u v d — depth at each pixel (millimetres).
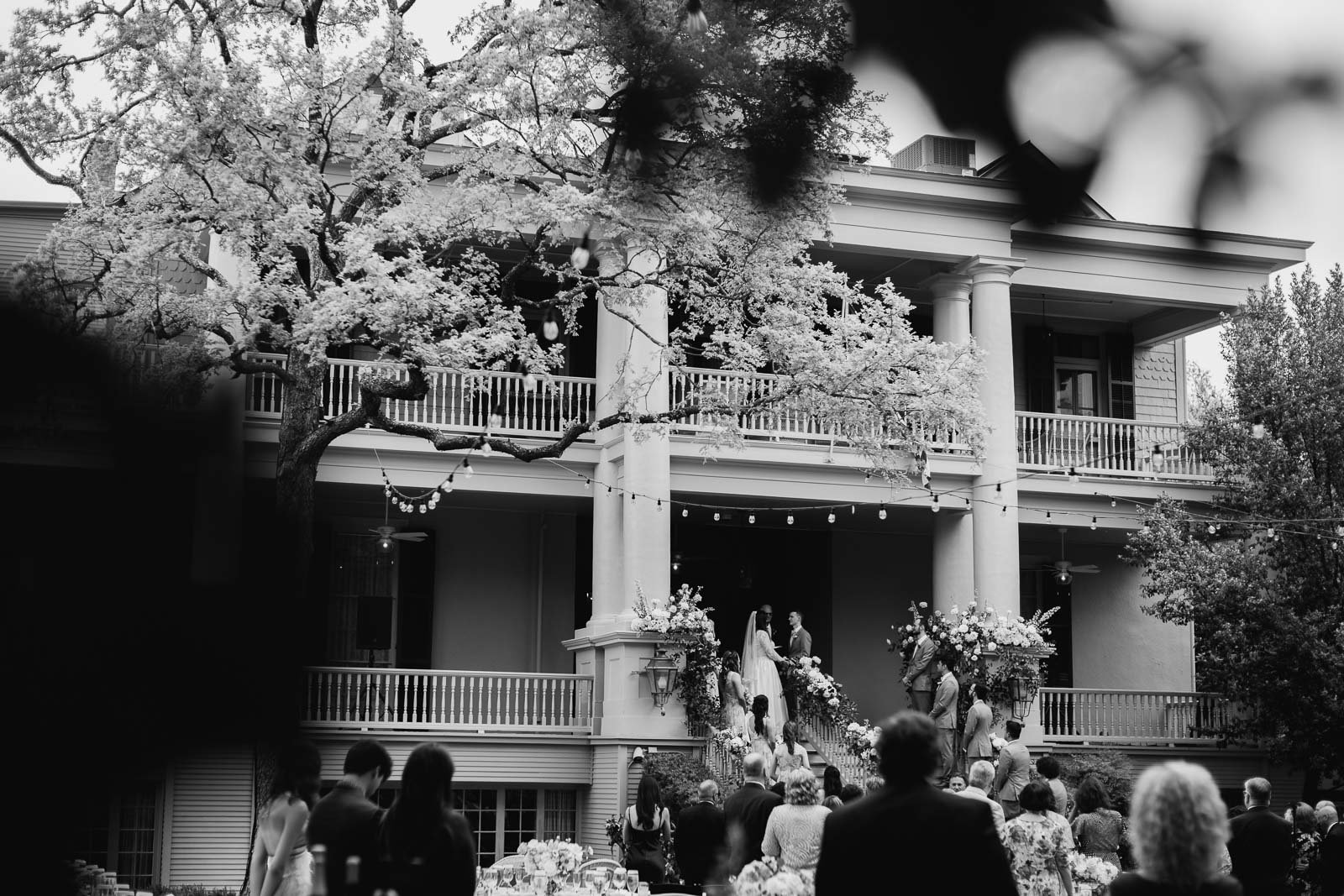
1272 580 24062
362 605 24062
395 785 21609
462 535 25047
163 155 14984
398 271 15773
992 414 24047
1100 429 26109
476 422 22891
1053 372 28359
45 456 16953
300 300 14727
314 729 21250
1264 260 26641
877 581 27594
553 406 23250
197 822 18938
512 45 15742
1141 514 25422
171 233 15242
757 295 17078
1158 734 25391
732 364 17297
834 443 23375
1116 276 26031
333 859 7172
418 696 24000
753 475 23266
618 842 19828
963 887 5391
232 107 14539
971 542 24234
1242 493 24625
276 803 8438
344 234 15195
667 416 16812
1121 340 28984
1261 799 10859
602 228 15625
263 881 8523
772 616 27109
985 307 24266
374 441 22094
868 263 25328
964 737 21031
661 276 16984
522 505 24516
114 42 16312
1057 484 24891
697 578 26859
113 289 15500
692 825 9719
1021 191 4125
